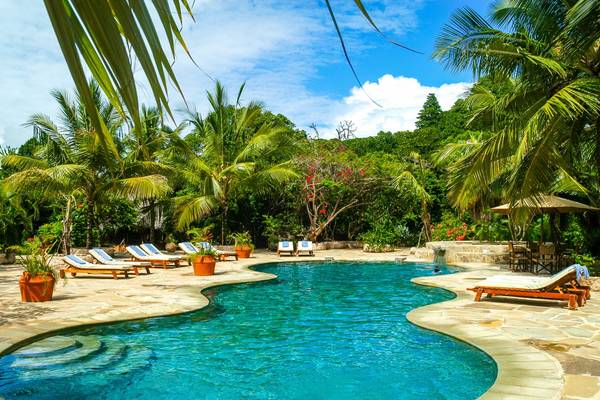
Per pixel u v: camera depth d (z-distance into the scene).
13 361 6.05
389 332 7.89
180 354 6.67
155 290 11.27
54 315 8.10
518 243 19.09
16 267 16.69
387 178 27.09
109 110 16.62
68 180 16.72
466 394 5.25
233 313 9.52
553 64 10.02
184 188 27.36
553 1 10.62
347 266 18.75
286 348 7.01
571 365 5.51
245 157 23.27
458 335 7.08
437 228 25.67
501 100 12.13
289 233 26.70
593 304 9.54
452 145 19.84
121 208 23.80
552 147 11.06
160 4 0.87
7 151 17.56
